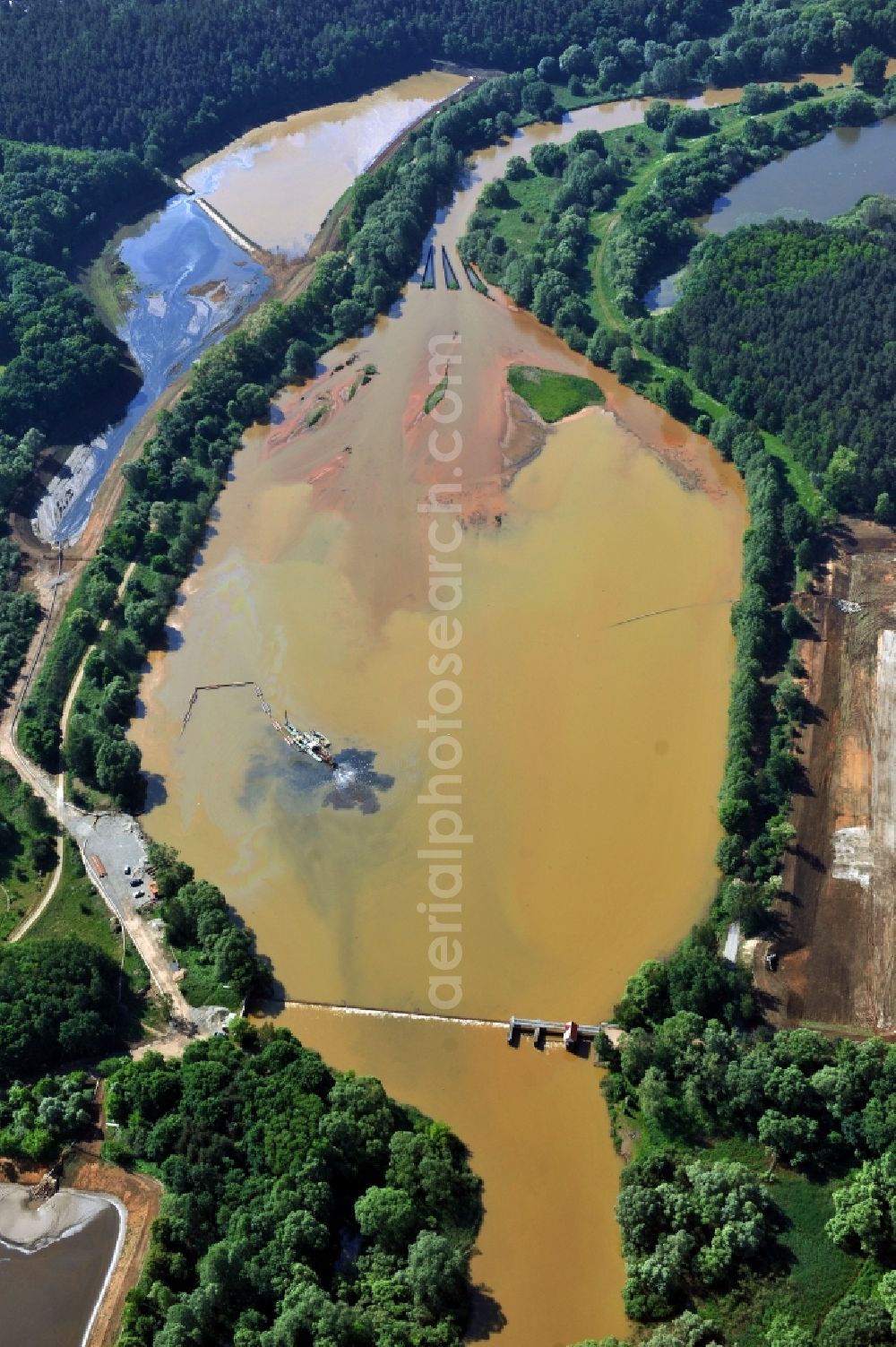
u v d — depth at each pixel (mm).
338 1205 172375
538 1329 163875
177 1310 153875
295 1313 151375
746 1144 177625
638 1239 167000
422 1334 157250
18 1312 162625
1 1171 179625
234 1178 170750
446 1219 174625
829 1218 167000
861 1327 149625
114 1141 180625
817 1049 180375
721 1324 157500
